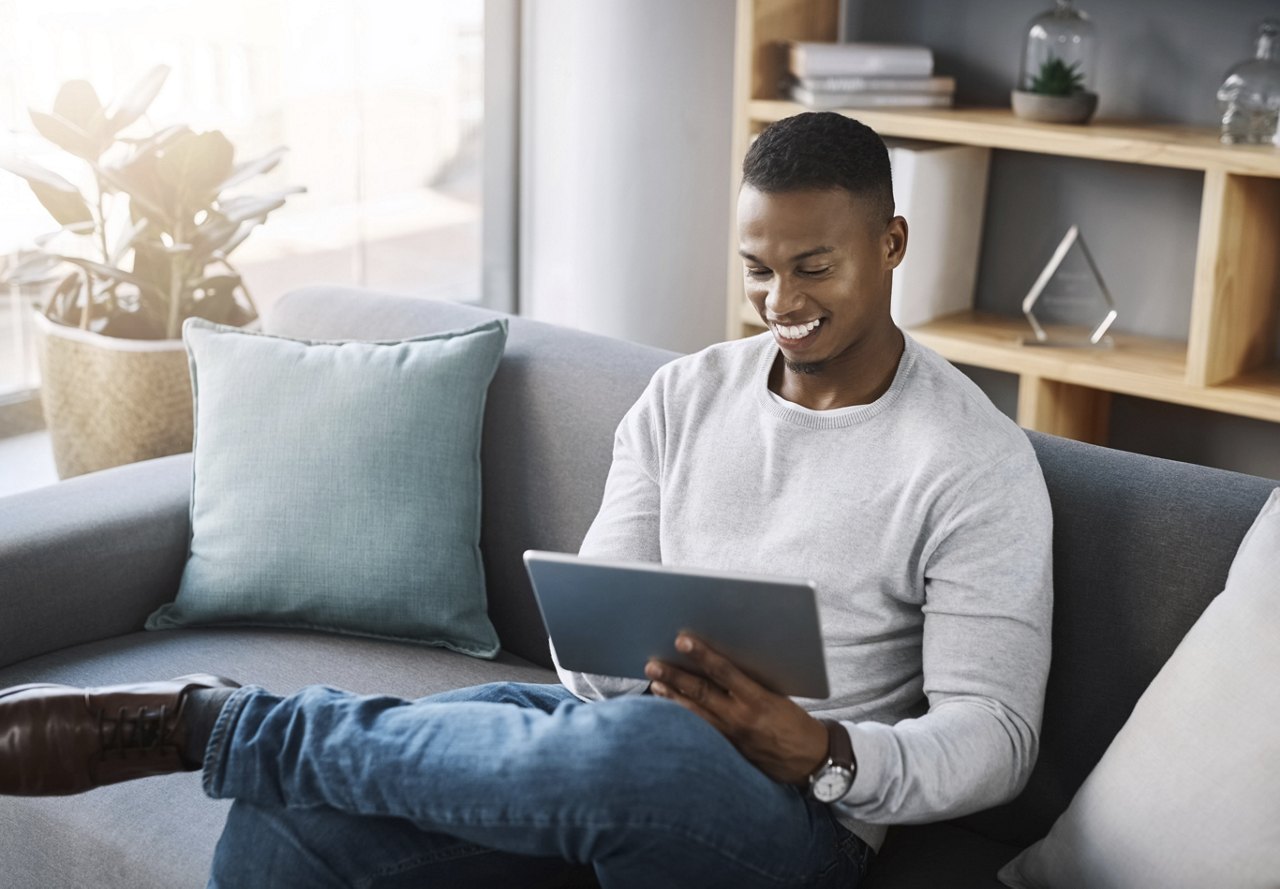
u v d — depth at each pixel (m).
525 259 3.66
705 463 1.46
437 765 1.19
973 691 1.27
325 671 1.69
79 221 2.48
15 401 3.00
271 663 1.70
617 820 1.15
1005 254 3.00
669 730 1.17
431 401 1.80
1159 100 2.76
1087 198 2.87
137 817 1.43
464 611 1.78
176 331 2.52
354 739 1.23
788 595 1.13
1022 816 1.44
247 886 1.27
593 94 3.24
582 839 1.16
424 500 1.77
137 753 1.34
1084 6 2.81
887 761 1.21
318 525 1.76
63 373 2.51
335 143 3.30
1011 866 1.34
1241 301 2.56
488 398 1.87
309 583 1.76
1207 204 2.43
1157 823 1.19
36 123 2.39
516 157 3.64
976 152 2.92
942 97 2.93
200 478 1.83
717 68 3.23
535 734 1.19
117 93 2.91
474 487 1.82
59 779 1.33
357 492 1.77
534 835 1.17
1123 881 1.21
